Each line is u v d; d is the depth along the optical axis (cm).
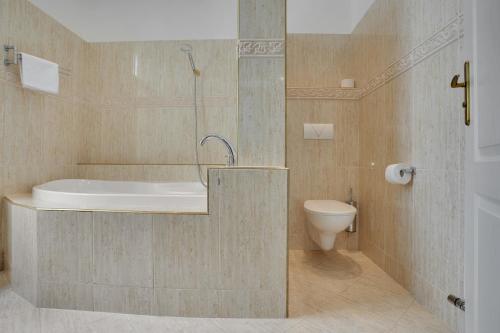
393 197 203
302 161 271
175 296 154
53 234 159
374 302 170
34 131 236
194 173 271
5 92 212
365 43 251
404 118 187
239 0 170
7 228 196
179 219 153
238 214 153
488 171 88
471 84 99
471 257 100
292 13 284
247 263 154
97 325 145
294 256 253
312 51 277
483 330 92
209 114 273
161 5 286
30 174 232
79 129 282
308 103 270
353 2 280
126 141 281
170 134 277
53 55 251
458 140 137
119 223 155
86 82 285
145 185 254
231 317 154
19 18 221
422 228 167
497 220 84
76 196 171
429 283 160
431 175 158
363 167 260
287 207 154
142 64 279
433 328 144
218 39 273
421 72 167
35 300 162
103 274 157
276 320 151
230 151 184
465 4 102
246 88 170
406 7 183
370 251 245
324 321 150
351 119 269
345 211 209
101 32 290
